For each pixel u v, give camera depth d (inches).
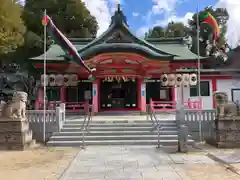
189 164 356.5
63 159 395.5
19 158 405.1
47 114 589.0
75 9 1529.3
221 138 485.1
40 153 445.1
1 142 478.6
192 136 583.8
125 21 808.9
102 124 597.6
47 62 873.5
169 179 287.7
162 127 580.7
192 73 938.7
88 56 745.6
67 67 907.4
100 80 927.0
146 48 760.3
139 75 850.8
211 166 343.6
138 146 506.9
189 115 594.2
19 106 494.0
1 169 338.3
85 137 539.8
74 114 861.2
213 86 943.7
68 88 946.7
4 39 518.3
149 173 313.7
